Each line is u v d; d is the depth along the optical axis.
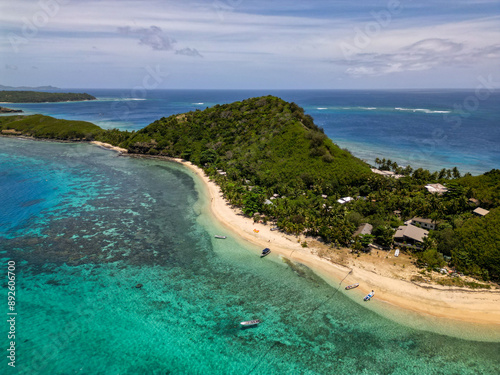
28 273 54.59
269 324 44.31
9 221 75.12
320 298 49.97
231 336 42.03
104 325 43.38
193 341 41.09
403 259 58.91
